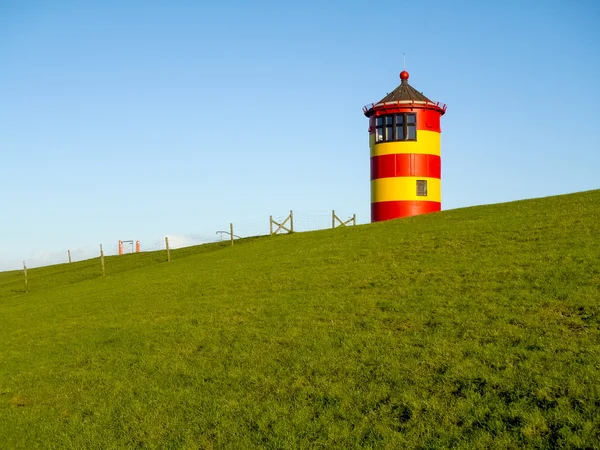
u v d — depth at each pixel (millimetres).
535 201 37875
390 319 18703
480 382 13227
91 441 14398
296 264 30984
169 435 13977
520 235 27188
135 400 16266
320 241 38219
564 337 14617
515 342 14945
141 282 35594
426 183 51531
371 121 53688
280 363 16859
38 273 64188
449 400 12773
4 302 42812
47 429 15484
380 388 13969
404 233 34156
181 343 20516
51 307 32875
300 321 20234
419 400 13023
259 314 22172
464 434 11445
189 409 15109
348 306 20969
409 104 51188
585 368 12688
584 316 15695
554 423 11062
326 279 25906
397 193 51406
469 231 30391
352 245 33562
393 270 25203
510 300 18156
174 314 24828
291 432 12891
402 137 51500
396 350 15969
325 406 13773
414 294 20859
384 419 12586
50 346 23344
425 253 27469
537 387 12359
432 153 52031
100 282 41219
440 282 21812
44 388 18562
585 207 31109
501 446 10758
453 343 15633
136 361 19578
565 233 25828
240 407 14617
